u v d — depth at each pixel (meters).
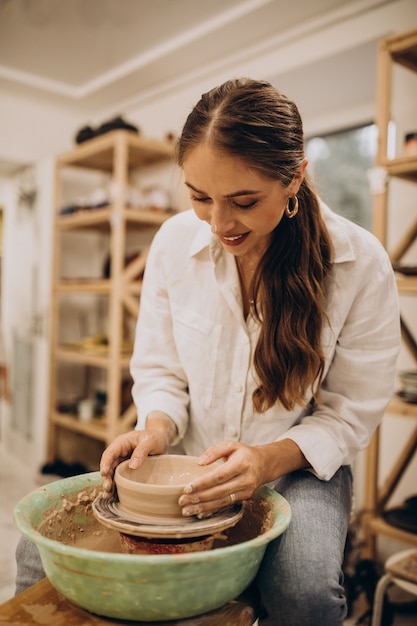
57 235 3.61
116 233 3.00
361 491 2.51
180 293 1.20
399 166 1.88
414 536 1.86
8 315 4.28
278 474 0.96
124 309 3.51
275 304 1.06
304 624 0.84
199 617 0.79
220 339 1.15
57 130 4.01
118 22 2.84
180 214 1.28
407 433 2.34
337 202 2.78
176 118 3.50
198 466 0.98
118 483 0.88
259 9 2.60
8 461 3.88
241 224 0.90
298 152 0.91
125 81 3.51
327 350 1.09
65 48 3.17
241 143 0.81
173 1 2.61
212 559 0.70
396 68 2.37
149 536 0.79
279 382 1.08
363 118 2.63
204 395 1.18
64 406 3.62
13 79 3.52
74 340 3.92
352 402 1.12
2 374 3.99
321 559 0.86
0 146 3.75
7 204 4.30
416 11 2.31
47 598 0.82
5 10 2.73
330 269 1.08
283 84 2.84
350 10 2.53
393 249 2.22
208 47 3.01
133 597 0.71
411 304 2.30
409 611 2.02
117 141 3.00
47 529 0.92
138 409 1.23
